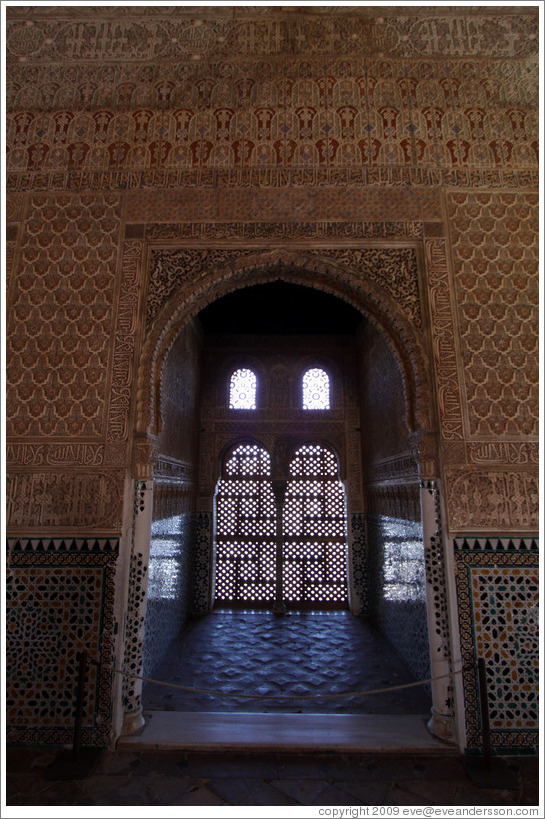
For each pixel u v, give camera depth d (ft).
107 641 8.32
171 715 9.11
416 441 9.29
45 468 8.96
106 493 8.84
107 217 10.09
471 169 10.22
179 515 14.84
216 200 10.12
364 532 17.46
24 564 8.62
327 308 16.98
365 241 9.92
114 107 10.62
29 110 10.64
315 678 11.08
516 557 8.57
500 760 7.76
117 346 9.48
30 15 11.05
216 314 17.43
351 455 18.10
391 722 8.89
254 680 10.93
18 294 9.71
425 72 10.72
